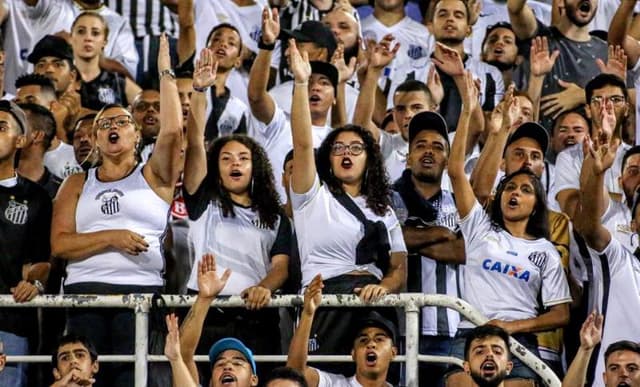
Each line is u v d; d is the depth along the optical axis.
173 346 21.86
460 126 24.81
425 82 32.56
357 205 24.00
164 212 23.95
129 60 32.91
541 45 30.50
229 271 22.42
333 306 22.95
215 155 24.05
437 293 24.92
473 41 33.38
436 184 25.66
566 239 25.80
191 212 24.02
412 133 25.88
